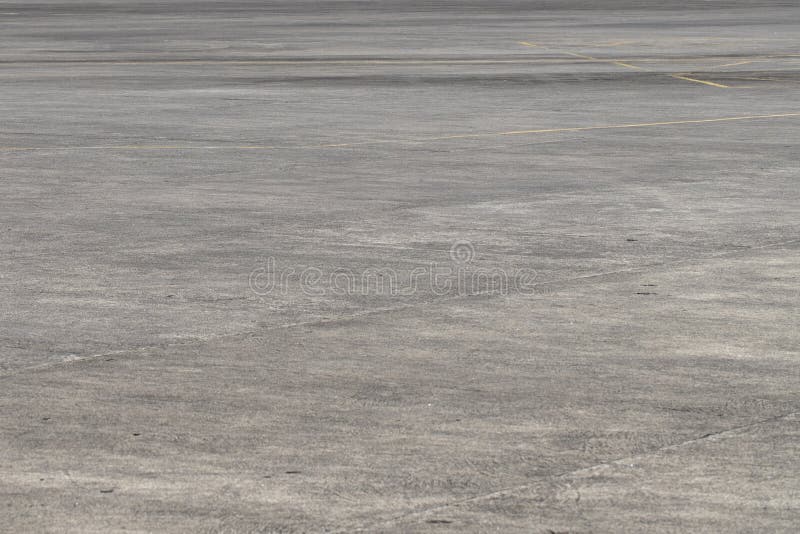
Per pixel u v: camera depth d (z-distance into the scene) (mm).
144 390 9633
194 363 10352
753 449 8406
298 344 10914
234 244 15445
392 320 11742
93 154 23781
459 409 9180
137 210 17906
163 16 84312
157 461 8172
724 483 7824
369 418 8984
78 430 8742
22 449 8375
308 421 8922
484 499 7574
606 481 7852
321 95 34969
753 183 20328
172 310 12156
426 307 12234
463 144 25156
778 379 9938
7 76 40844
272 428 8773
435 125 28281
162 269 14008
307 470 8016
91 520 7285
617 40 59875
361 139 25922
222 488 7738
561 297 12656
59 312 12086
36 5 104250
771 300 12539
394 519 7301
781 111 31078
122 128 27812
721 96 34688
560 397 9461
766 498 7602
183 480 7859
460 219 17141
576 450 8375
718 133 26844
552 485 7789
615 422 8906
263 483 7809
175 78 40219
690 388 9688
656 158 23219
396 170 21781
